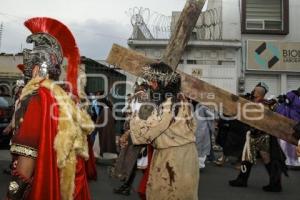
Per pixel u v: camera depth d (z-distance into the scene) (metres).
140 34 15.83
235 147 9.61
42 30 2.41
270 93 16.23
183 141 3.09
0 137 11.19
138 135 3.07
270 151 7.08
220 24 16.61
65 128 2.12
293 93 9.25
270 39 16.50
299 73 16.09
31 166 2.02
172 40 7.97
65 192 2.11
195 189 3.11
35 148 2.03
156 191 3.07
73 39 2.52
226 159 10.83
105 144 9.67
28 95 2.15
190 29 7.98
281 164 7.14
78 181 2.26
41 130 2.04
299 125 5.17
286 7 16.42
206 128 9.40
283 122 6.38
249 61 16.11
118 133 12.44
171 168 3.03
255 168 9.87
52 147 2.06
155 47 15.79
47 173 2.01
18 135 2.03
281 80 16.17
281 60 16.08
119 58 6.50
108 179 7.64
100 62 16.44
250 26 16.81
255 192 6.98
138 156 6.29
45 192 2.00
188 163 3.07
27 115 2.06
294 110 9.16
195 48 15.90
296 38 16.47
